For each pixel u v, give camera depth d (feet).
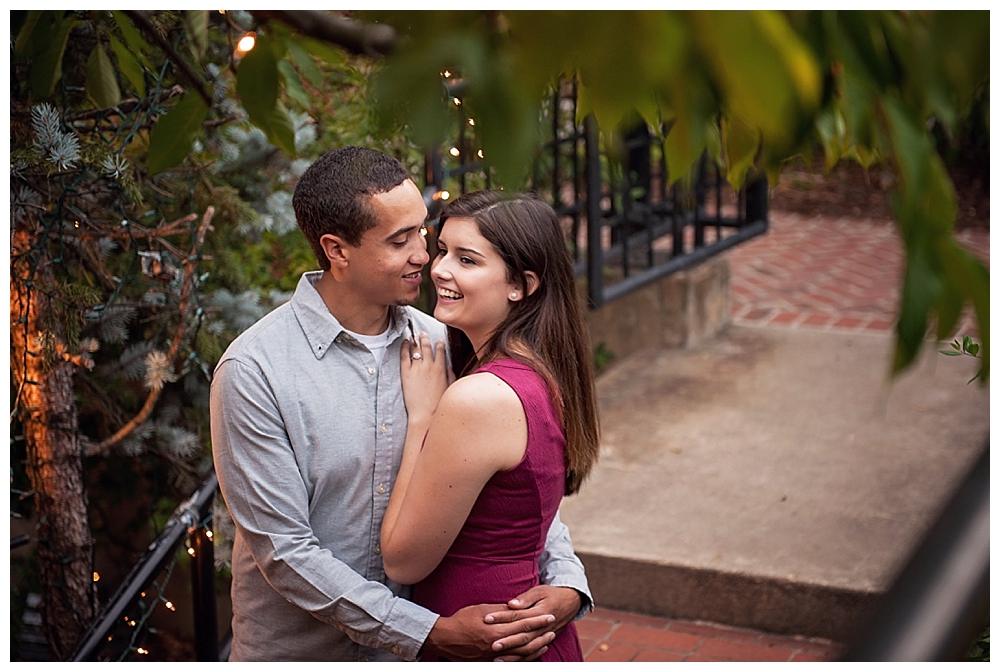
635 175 18.37
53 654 10.53
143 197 10.70
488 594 6.53
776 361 18.38
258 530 6.47
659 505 13.33
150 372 9.98
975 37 1.94
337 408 6.57
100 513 13.52
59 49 4.93
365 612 6.43
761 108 1.55
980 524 1.66
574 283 6.75
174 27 8.43
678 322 19.11
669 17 1.59
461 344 7.11
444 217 6.67
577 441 6.70
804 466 14.28
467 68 1.80
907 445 14.76
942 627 1.56
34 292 9.47
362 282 6.49
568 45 1.67
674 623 11.95
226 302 11.27
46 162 8.60
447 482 6.24
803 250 25.63
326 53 4.22
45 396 9.91
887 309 21.24
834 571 11.62
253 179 11.64
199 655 9.55
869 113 1.95
